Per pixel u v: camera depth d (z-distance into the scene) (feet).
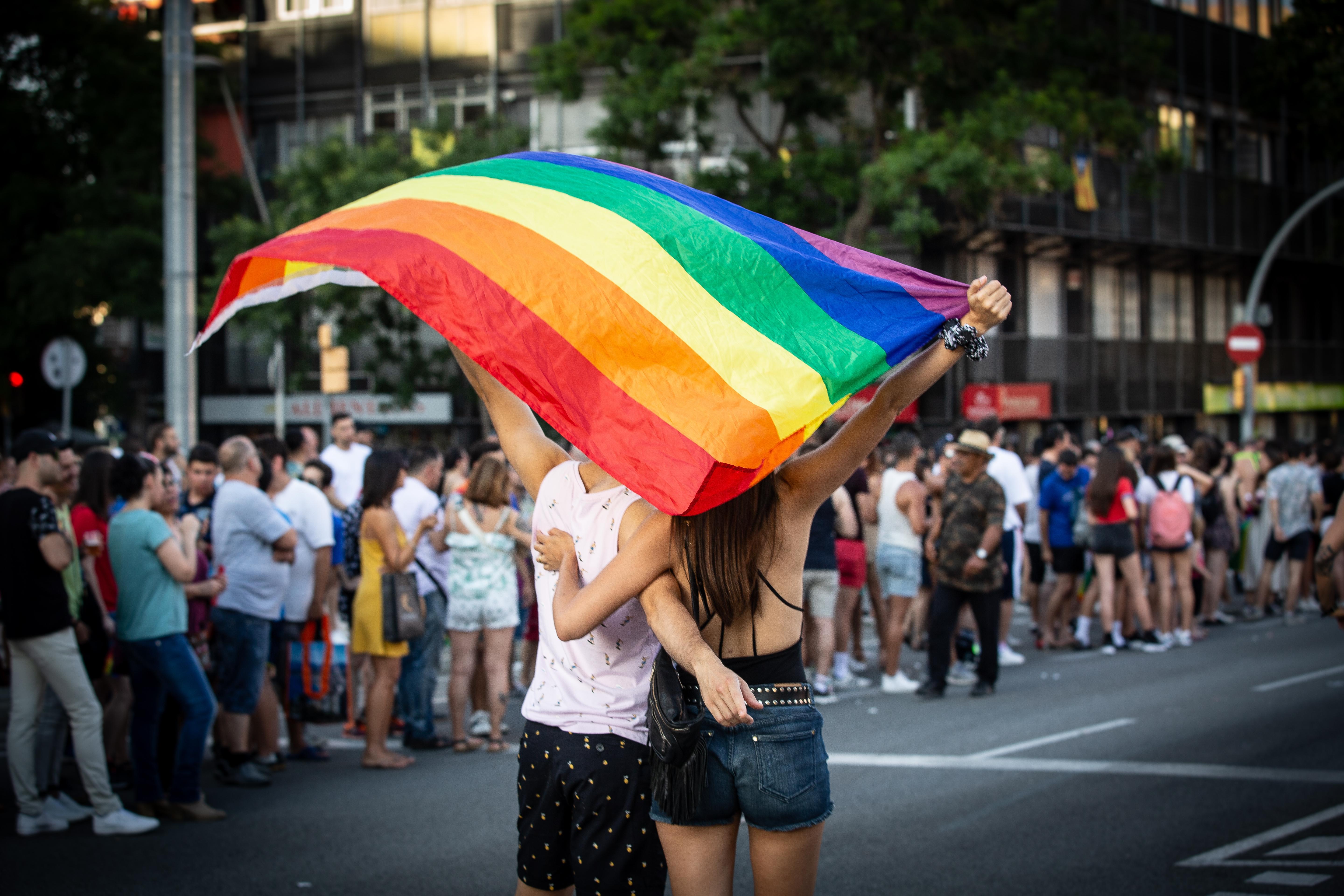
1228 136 117.39
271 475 24.07
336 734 29.12
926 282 10.52
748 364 9.80
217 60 50.62
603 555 10.68
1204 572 45.34
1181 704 30.07
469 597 25.71
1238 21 118.62
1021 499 38.19
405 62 100.37
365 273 9.99
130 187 86.69
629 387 9.73
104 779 19.45
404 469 25.08
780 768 9.64
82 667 19.34
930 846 18.51
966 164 59.57
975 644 36.01
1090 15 92.73
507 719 30.42
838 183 63.77
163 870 17.63
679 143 69.00
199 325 77.25
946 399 94.79
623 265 10.07
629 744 10.71
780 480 10.12
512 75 98.02
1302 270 129.29
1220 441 48.26
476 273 9.96
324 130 102.83
